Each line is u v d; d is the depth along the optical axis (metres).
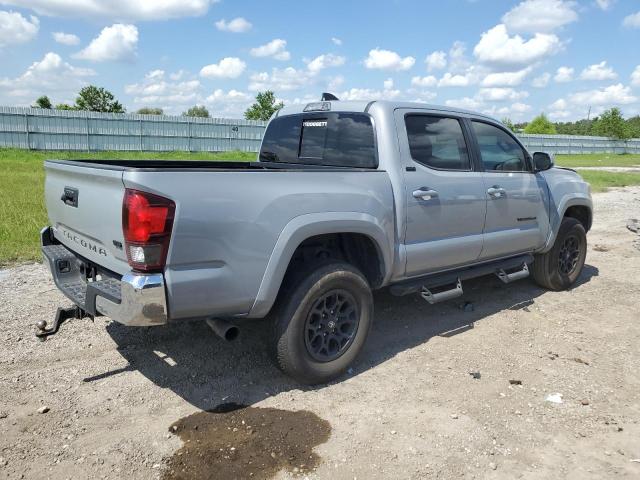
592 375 4.05
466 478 2.84
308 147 4.84
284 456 2.96
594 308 5.59
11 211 9.12
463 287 6.21
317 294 3.61
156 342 4.39
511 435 3.24
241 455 2.96
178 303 3.07
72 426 3.20
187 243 3.04
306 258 3.93
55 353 4.12
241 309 3.38
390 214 4.07
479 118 5.04
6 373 3.79
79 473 2.79
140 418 3.31
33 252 6.87
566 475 2.89
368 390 3.74
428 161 4.44
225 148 33.94
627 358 4.38
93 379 3.77
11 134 27.28
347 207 3.75
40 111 27.75
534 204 5.47
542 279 6.06
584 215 6.52
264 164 5.20
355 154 4.36
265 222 3.33
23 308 4.98
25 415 3.29
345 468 2.88
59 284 3.77
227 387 3.72
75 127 28.78
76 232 3.72
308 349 3.66
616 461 3.02
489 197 4.91
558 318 5.27
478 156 4.91
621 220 11.41
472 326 4.99
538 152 5.43
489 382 3.90
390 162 4.15
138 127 30.67
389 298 5.70
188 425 3.24
